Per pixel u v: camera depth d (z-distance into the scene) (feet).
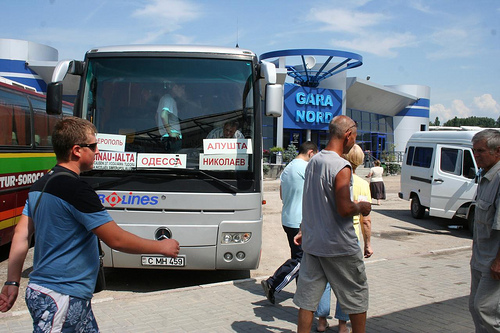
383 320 16.35
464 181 39.63
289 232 17.84
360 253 12.17
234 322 15.85
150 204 19.20
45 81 88.53
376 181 58.44
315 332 15.16
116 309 17.13
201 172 19.39
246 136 19.99
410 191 46.91
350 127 12.50
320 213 12.14
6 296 8.58
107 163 19.43
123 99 19.98
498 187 11.41
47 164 31.89
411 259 27.91
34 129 29.53
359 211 11.87
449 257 28.96
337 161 11.98
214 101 20.13
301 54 91.45
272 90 19.57
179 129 19.74
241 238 19.54
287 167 18.26
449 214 40.88
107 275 23.77
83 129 8.96
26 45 85.66
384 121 136.36
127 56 20.31
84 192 8.55
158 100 19.99
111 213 19.29
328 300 15.10
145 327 15.28
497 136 11.68
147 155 19.45
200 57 20.40
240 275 24.36
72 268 8.53
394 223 44.98
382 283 21.62
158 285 22.21
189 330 15.05
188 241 19.26
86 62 20.33
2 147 24.66
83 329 8.81
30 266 25.12
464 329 15.53
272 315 16.65
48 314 8.30
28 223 8.89
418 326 15.79
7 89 25.52
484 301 11.56
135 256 19.58
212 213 19.42
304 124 106.11
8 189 25.32
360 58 94.12
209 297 18.76
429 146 44.16
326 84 112.47
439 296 19.52
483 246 11.76
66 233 8.48
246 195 19.58
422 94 140.56
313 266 12.43
